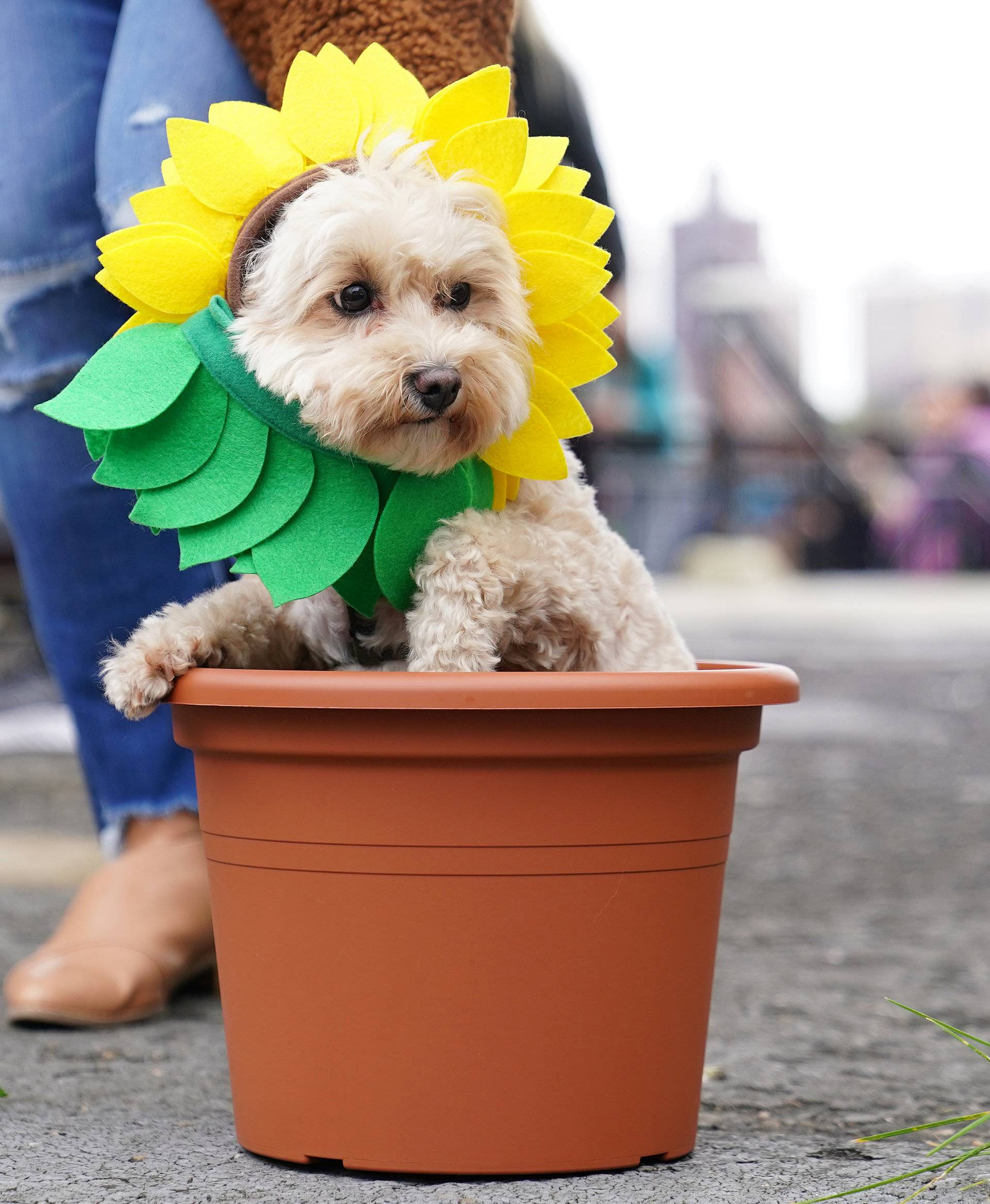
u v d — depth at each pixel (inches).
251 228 69.4
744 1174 65.7
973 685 300.0
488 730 62.1
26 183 93.9
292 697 62.4
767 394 582.2
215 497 69.1
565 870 63.7
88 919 97.2
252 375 68.8
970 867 148.5
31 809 179.2
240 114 72.2
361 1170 65.4
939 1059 86.4
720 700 64.1
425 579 69.4
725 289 584.4
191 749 69.8
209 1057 86.0
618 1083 65.3
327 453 69.7
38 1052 86.8
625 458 561.3
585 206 73.5
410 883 63.3
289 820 64.7
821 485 588.7
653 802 64.9
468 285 71.7
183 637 68.4
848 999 100.4
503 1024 63.7
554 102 100.9
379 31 79.8
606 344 76.5
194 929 99.0
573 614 70.5
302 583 68.3
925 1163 67.8
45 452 97.7
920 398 604.7
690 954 67.3
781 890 138.5
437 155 72.4
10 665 260.7
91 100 95.0
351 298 70.2
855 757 219.8
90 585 100.0
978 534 589.9
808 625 402.3
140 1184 63.8
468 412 67.9
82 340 96.4
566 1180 64.2
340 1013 64.5
